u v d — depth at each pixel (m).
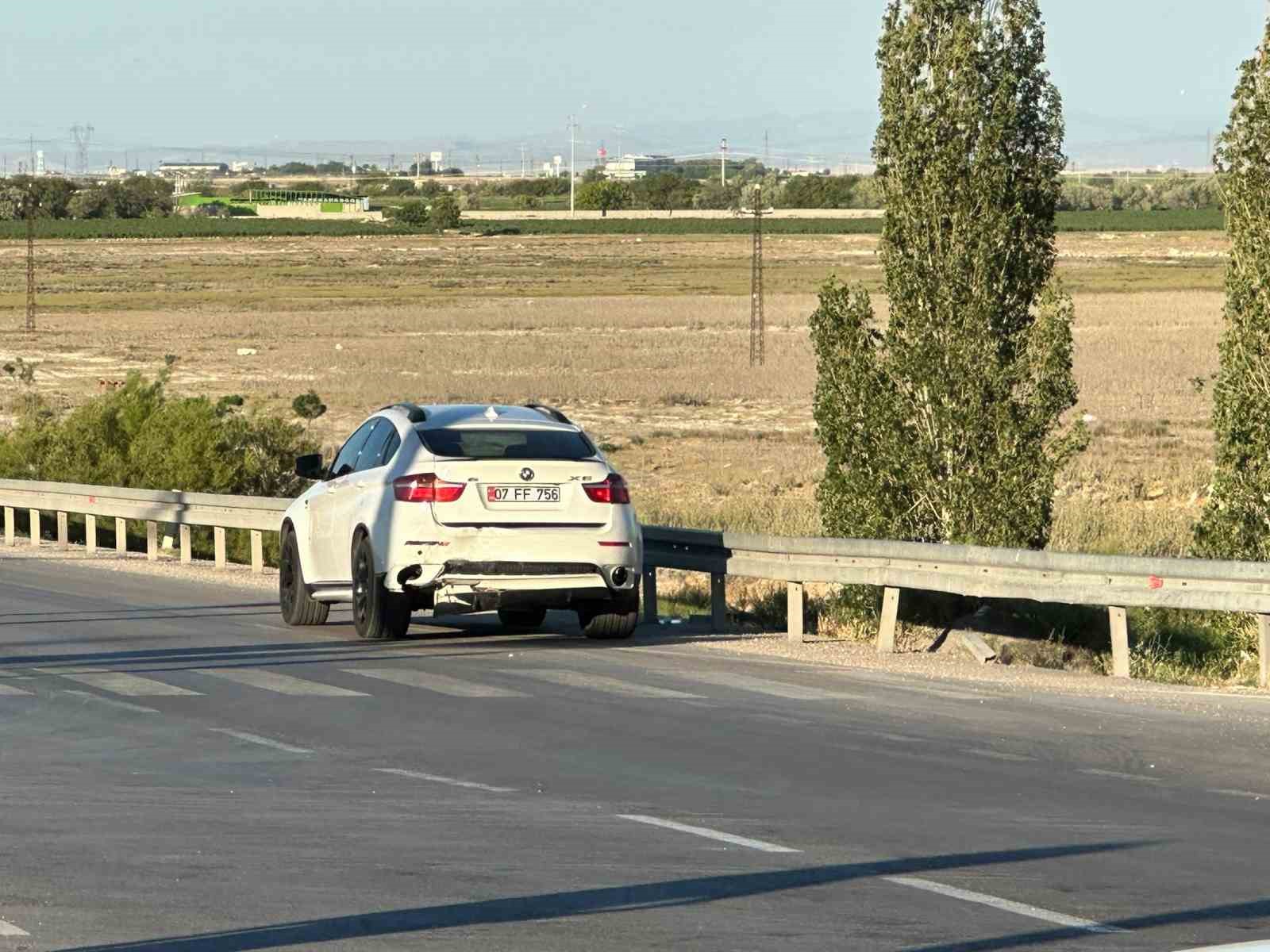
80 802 21.25
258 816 20.45
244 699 29.42
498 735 25.95
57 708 28.52
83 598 47.12
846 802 21.27
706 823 20.05
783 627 42.16
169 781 22.58
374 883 17.25
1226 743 25.33
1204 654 35.50
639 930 15.56
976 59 38.12
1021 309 39.09
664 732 26.19
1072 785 22.33
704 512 64.69
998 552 33.44
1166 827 19.95
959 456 38.81
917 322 38.81
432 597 34.94
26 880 17.34
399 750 24.77
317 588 39.09
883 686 30.84
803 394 143.75
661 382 153.88
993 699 29.41
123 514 62.41
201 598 47.25
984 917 16.03
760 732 26.17
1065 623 37.22
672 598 48.66
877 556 35.75
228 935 15.41
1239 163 36.75
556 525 35.03
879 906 16.42
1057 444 38.88
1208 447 99.12
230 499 56.53
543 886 17.12
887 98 38.91
